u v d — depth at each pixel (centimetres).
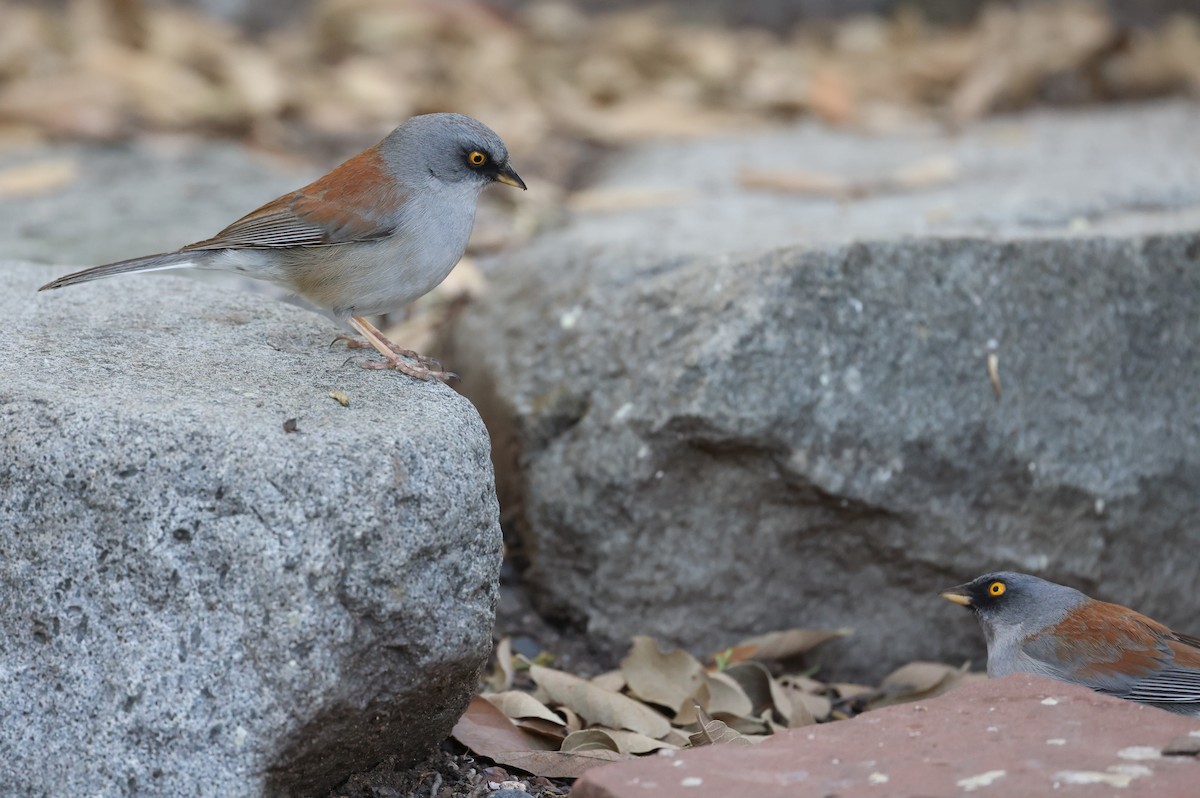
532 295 1191
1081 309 1068
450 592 689
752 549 1024
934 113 2128
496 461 1136
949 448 1011
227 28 2344
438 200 906
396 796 731
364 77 2014
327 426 684
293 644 634
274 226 884
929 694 1003
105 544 652
